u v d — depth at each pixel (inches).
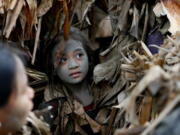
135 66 60.1
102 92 81.3
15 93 42.6
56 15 78.4
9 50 44.1
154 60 57.1
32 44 81.0
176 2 74.1
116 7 81.2
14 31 77.4
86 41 81.7
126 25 78.8
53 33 79.8
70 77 79.1
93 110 81.1
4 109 42.8
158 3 74.9
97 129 78.5
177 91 42.5
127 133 46.4
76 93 81.5
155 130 40.7
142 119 52.9
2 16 75.4
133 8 78.0
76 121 79.5
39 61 82.6
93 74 80.3
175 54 58.4
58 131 78.9
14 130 44.9
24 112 44.2
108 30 82.6
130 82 67.2
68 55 78.9
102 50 85.4
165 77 43.6
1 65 41.4
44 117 75.3
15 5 73.9
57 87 81.2
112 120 75.6
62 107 79.6
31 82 79.8
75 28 82.4
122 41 79.7
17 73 42.6
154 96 46.3
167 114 41.6
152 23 77.1
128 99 47.7
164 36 74.8
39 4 76.6
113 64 79.3
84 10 80.0
